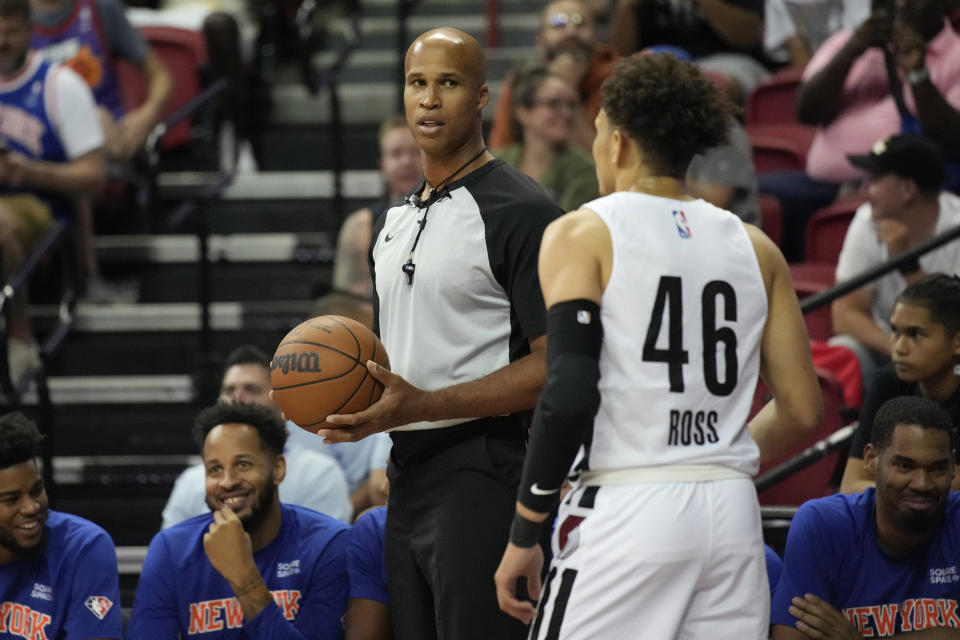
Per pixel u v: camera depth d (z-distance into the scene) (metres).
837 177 22.23
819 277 20.20
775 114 25.73
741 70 26.12
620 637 9.48
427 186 11.45
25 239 22.22
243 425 14.21
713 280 9.80
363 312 18.30
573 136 22.27
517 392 10.59
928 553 13.13
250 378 17.45
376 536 13.84
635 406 9.58
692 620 9.58
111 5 26.08
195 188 27.14
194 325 24.30
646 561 9.38
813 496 16.83
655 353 9.60
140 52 26.66
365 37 31.89
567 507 9.83
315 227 26.70
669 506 9.44
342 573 14.23
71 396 23.05
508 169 11.23
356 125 29.66
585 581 9.54
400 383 10.33
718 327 9.77
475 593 10.77
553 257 9.70
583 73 24.34
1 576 14.32
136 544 21.12
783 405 10.19
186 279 25.42
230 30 26.89
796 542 13.20
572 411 9.06
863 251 18.20
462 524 10.84
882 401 14.25
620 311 9.64
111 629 14.33
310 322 10.90
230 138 27.27
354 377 10.55
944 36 21.97
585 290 9.52
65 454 22.61
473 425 11.03
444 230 10.97
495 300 10.91
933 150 17.78
